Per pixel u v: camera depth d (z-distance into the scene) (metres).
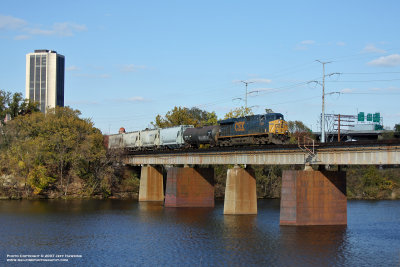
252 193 75.94
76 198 100.50
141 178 100.25
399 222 70.31
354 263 43.88
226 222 66.75
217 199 107.06
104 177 105.06
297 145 60.78
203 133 83.38
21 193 98.44
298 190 59.94
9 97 132.00
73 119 109.75
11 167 96.31
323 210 61.12
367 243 52.25
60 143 101.75
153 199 99.50
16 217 71.56
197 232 59.25
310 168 60.84
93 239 55.38
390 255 46.84
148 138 101.25
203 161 81.44
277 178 121.56
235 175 74.56
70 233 59.09
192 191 86.81
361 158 53.62
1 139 105.88
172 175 86.69
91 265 43.84
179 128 91.25
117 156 107.44
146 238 55.78
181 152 87.44
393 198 119.12
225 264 43.62
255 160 69.19
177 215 74.69
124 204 91.62
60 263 44.50
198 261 44.78
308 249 49.12
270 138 68.56
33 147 98.06
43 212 77.50
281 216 61.34
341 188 62.16
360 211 87.00
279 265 43.22
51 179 99.69
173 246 51.31
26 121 109.50
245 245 51.22
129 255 47.38
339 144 55.44
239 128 76.19
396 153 50.22
